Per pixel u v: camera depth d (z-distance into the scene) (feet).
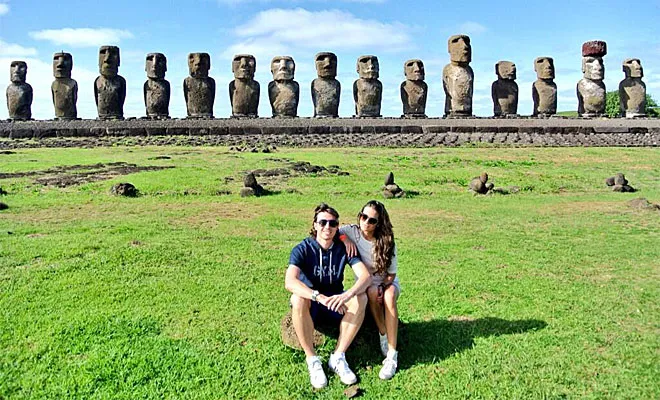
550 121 104.99
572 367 18.02
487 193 54.24
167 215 41.29
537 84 118.93
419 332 20.66
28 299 23.07
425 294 24.41
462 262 29.35
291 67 111.14
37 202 46.01
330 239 19.29
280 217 40.86
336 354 18.01
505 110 116.57
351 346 19.33
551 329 20.79
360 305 18.26
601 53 117.70
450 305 23.21
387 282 19.36
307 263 19.27
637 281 26.43
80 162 69.10
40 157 73.72
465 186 58.18
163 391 16.97
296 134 98.53
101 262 27.81
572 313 22.30
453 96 112.88
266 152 81.10
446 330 20.77
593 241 34.27
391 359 18.08
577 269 28.30
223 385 17.30
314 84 111.75
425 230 37.45
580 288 25.25
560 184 59.98
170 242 32.24
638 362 18.25
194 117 107.76
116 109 109.09
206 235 34.65
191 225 37.81
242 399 16.69
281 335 20.12
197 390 17.03
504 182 60.34
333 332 19.70
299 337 18.03
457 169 67.05
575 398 16.38
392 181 53.21
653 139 97.76
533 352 18.99
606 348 19.27
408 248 32.27
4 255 28.71
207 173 60.34
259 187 51.37
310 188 54.70
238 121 102.78
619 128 102.17
